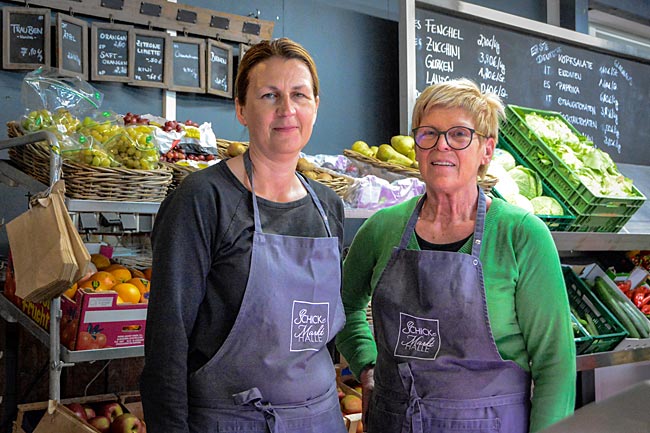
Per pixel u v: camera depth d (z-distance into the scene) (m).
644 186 3.92
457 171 1.53
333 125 3.12
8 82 2.38
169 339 1.26
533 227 1.51
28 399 2.37
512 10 3.91
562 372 1.47
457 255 1.51
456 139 1.52
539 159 3.07
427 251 1.54
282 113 1.35
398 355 1.55
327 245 1.43
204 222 1.31
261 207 1.39
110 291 1.88
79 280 1.81
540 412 1.47
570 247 2.84
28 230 1.77
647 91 4.22
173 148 2.22
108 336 1.86
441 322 1.51
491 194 2.76
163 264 1.28
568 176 2.96
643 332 2.84
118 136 1.97
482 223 1.54
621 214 3.02
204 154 2.29
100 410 2.19
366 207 2.32
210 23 2.75
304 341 1.39
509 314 1.51
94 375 2.47
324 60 3.10
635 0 4.42
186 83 2.69
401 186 2.37
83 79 2.46
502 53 3.50
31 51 2.37
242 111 1.44
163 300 1.27
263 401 1.34
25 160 2.02
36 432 1.81
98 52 2.51
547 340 1.49
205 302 1.33
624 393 0.52
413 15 3.09
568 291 2.95
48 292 1.75
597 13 4.39
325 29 3.11
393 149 2.64
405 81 3.07
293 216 1.42
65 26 2.42
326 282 1.42
